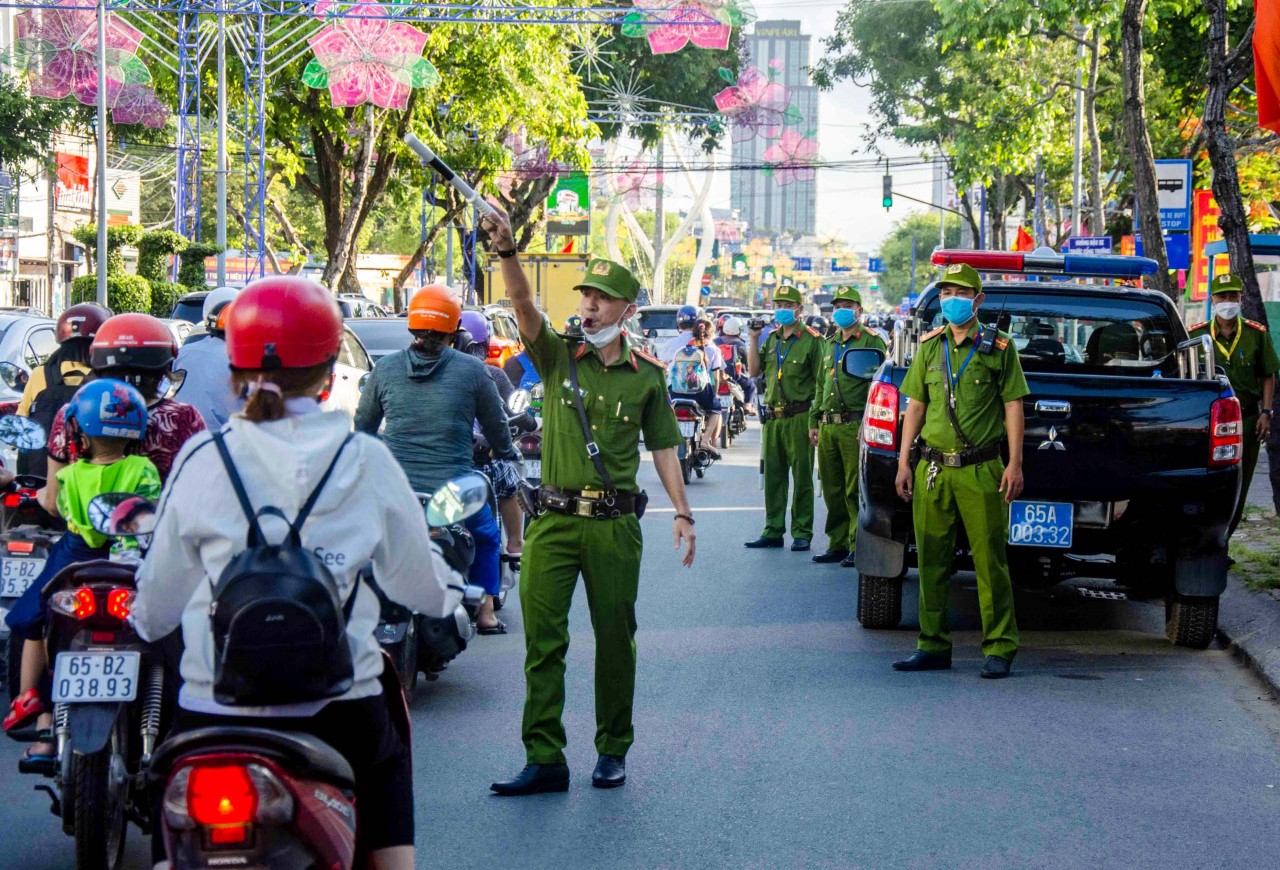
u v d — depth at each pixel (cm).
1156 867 653
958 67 4831
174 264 4644
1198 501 1042
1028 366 1207
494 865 653
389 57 3559
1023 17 3120
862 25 5200
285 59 4241
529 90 4500
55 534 760
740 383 3434
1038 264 1185
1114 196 5328
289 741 386
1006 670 1018
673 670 1034
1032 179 6600
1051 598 1350
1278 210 4147
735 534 1752
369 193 4625
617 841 686
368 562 415
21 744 847
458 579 448
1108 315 1192
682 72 6075
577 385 756
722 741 855
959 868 651
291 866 388
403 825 450
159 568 409
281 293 409
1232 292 1462
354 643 414
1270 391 1475
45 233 5266
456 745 850
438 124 4625
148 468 641
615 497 757
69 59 3669
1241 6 2933
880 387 1121
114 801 621
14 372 1321
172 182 7225
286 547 394
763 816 722
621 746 777
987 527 1001
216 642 387
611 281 749
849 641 1137
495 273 5441
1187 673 1036
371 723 423
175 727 423
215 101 4503
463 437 950
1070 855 668
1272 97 1376
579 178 6862
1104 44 4112
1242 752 838
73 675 591
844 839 688
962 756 825
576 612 1270
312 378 413
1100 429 1038
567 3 4688
